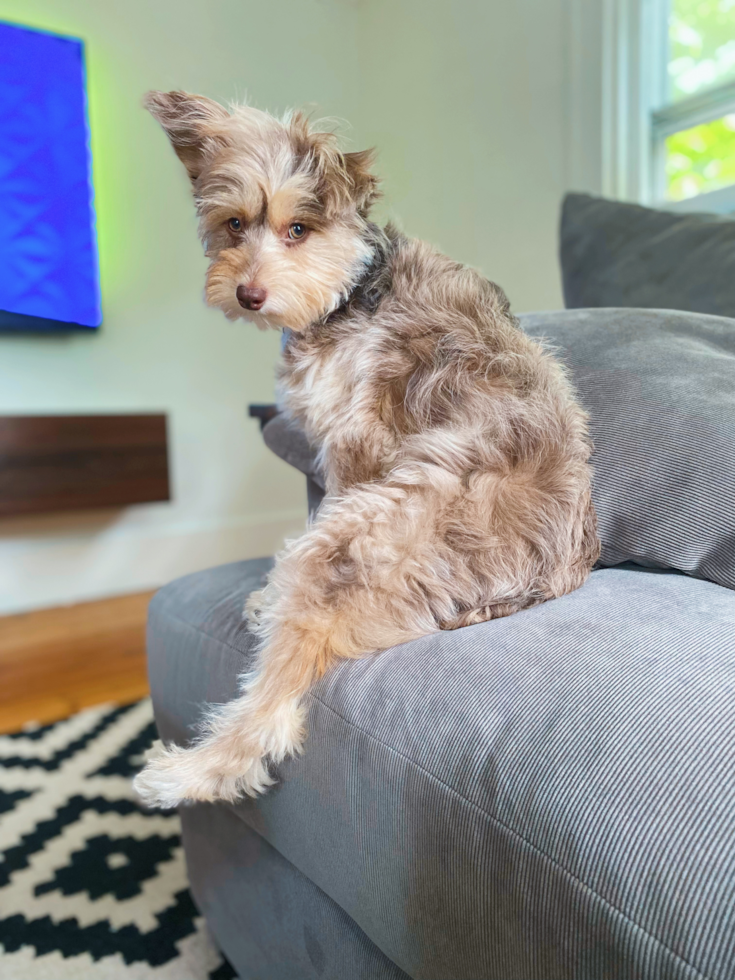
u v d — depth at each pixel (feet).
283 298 3.02
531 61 8.30
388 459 2.91
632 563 2.90
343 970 2.58
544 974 1.60
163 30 9.56
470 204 9.39
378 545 2.54
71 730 6.10
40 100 8.41
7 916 4.02
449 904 1.86
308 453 3.78
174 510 10.50
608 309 3.65
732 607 2.26
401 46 10.27
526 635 2.20
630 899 1.44
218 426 10.75
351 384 3.03
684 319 3.38
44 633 8.48
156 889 4.25
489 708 1.93
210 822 3.52
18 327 8.65
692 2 7.20
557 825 1.61
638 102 7.48
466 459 2.66
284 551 2.84
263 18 10.30
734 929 1.29
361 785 2.16
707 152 7.25
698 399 2.83
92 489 8.43
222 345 10.64
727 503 2.56
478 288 3.23
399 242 3.44
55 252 8.76
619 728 1.70
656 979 1.36
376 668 2.34
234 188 3.21
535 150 8.38
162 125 3.39
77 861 4.48
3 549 9.27
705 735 1.61
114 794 5.17
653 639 2.02
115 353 9.73
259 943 3.17
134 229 9.69
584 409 3.04
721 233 4.42
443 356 2.91
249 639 2.94
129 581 10.14
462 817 1.82
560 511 2.64
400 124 10.47
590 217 5.12
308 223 3.23
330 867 2.34
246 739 2.46
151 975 3.63
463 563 2.51
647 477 2.76
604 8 7.43
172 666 3.42
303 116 3.34
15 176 8.38
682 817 1.47
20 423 7.88
